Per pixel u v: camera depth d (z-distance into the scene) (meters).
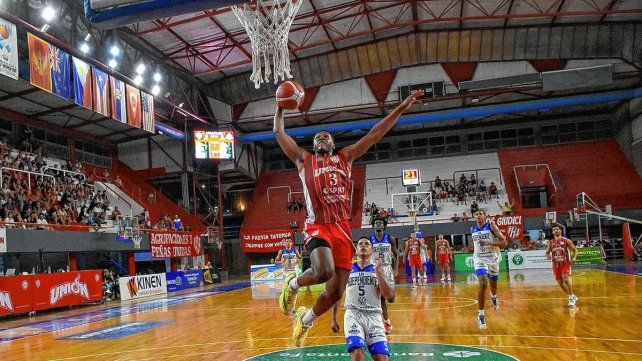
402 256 13.45
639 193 34.16
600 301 13.41
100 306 20.08
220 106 36.81
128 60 27.78
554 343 8.27
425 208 35.09
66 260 26.69
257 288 25.59
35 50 19.34
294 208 38.97
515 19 31.77
